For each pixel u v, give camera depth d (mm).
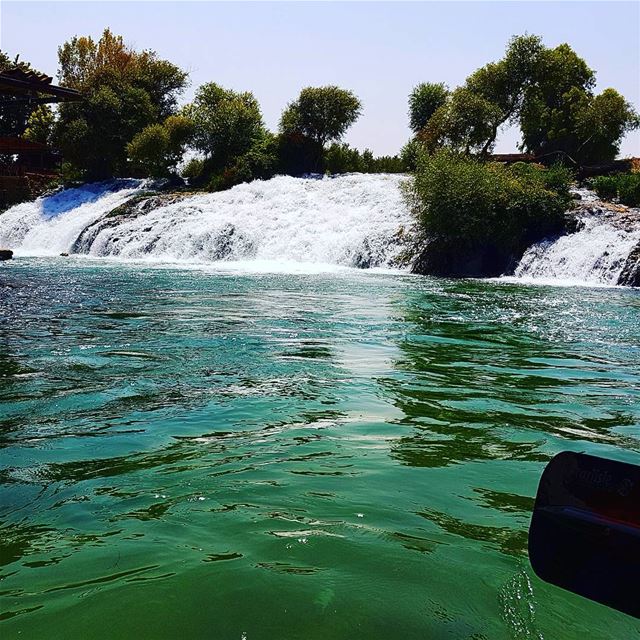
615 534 1387
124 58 54938
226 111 40188
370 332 9500
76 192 39750
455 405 5703
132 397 5734
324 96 38750
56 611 2537
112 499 3625
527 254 22531
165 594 2654
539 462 4293
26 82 24344
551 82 36594
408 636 2393
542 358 8000
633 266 19422
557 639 2398
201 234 27047
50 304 11945
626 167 31938
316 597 2641
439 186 22812
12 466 4121
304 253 25734
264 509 3504
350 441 4672
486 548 3096
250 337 8797
